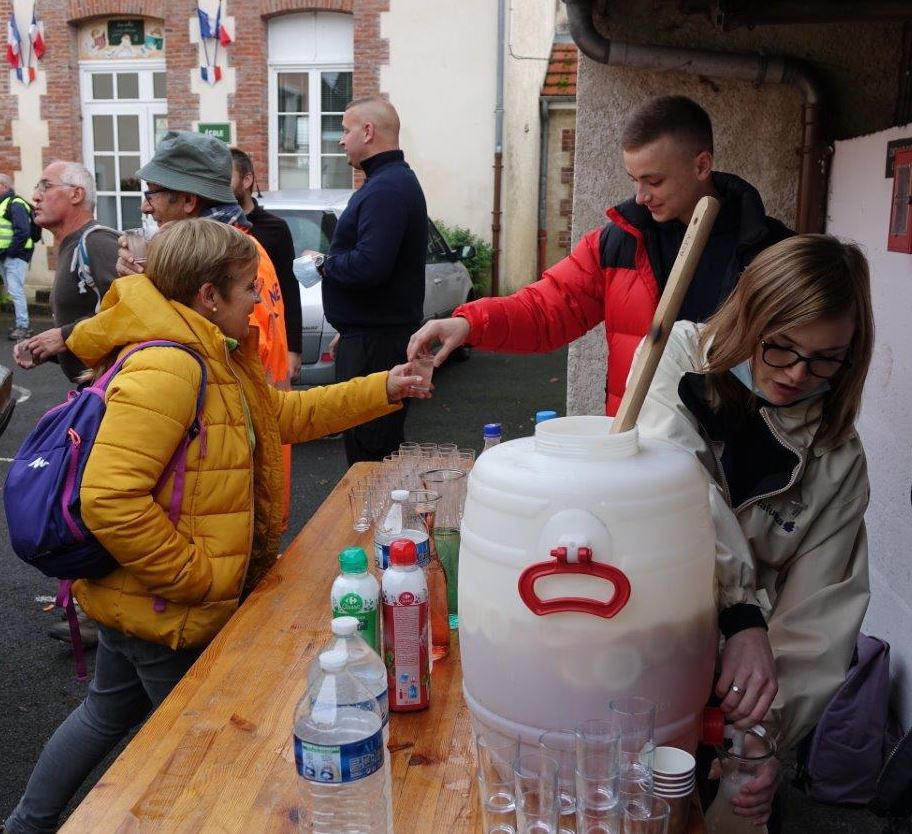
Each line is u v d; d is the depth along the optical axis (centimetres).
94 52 1306
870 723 276
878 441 322
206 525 222
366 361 420
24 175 1331
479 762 136
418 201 419
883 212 320
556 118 1364
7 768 310
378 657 156
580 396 460
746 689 149
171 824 141
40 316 1277
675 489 130
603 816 125
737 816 169
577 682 129
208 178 336
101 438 207
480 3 1190
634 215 267
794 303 153
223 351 223
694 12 392
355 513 270
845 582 175
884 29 392
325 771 130
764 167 418
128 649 227
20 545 211
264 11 1235
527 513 128
